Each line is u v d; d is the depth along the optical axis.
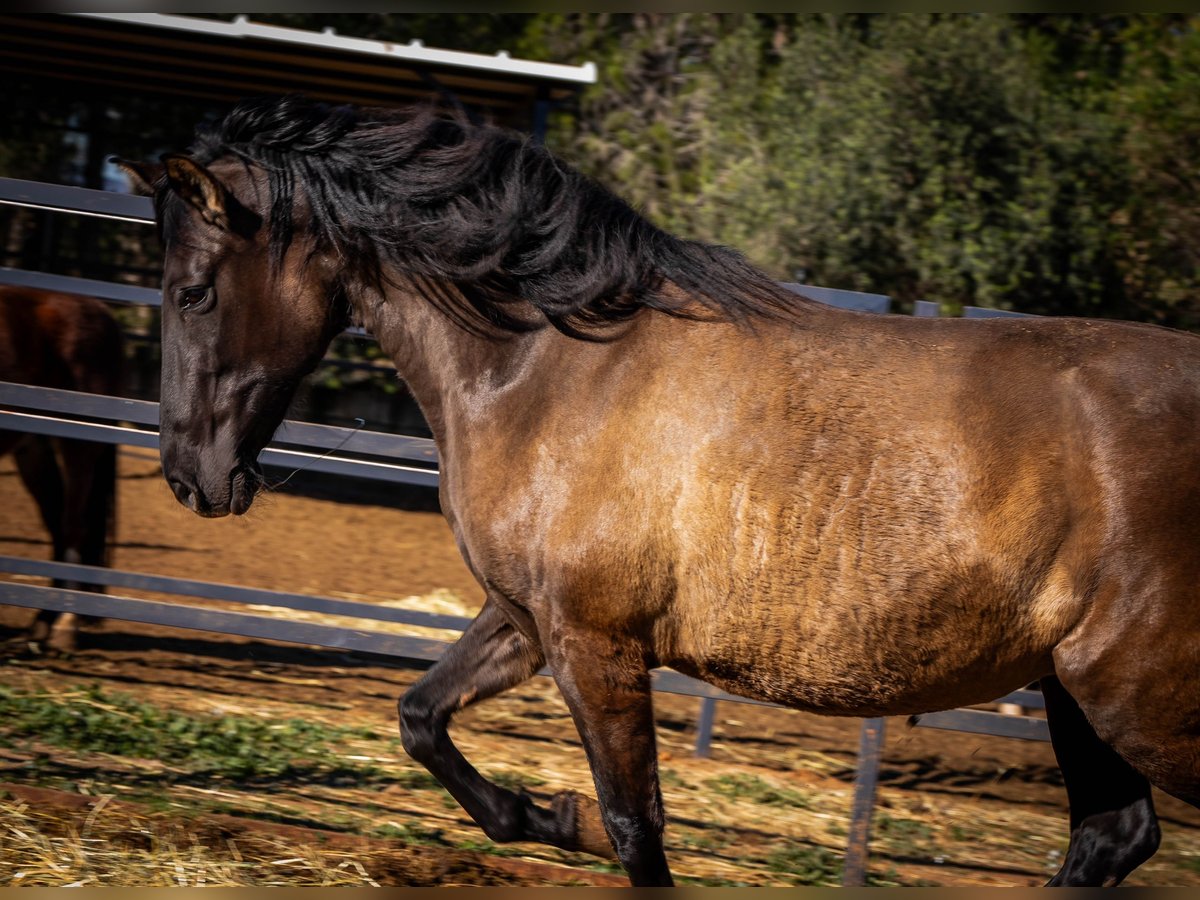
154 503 10.21
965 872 4.44
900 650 2.80
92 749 4.68
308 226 3.25
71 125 13.09
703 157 11.84
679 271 3.09
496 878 3.78
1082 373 2.77
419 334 3.28
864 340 2.94
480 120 3.39
